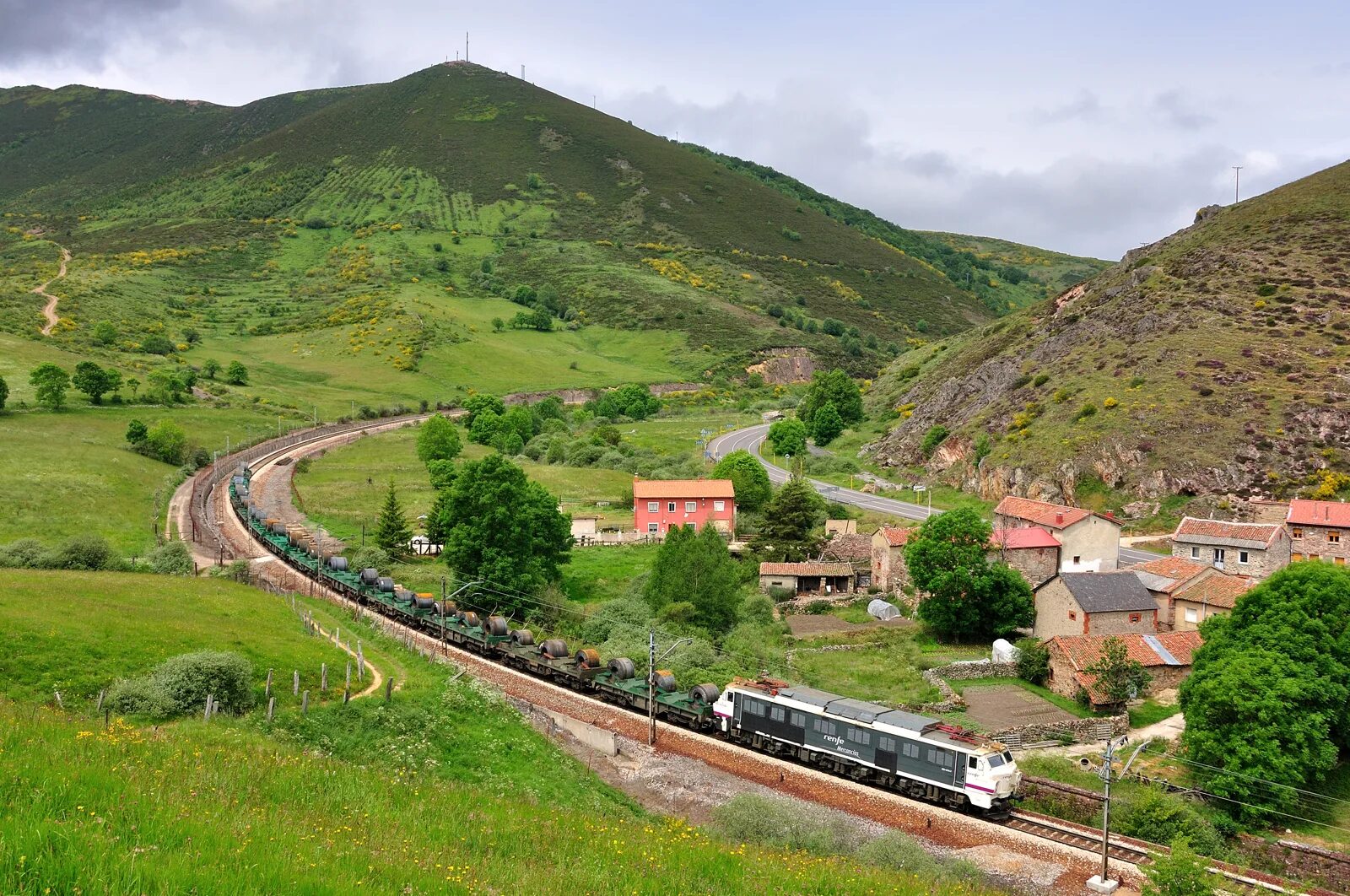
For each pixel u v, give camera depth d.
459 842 24.89
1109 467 112.44
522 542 83.75
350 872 17.92
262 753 32.81
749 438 184.25
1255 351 121.62
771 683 54.00
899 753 47.06
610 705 57.88
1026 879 39.03
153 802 19.95
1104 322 147.62
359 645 55.94
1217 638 59.25
